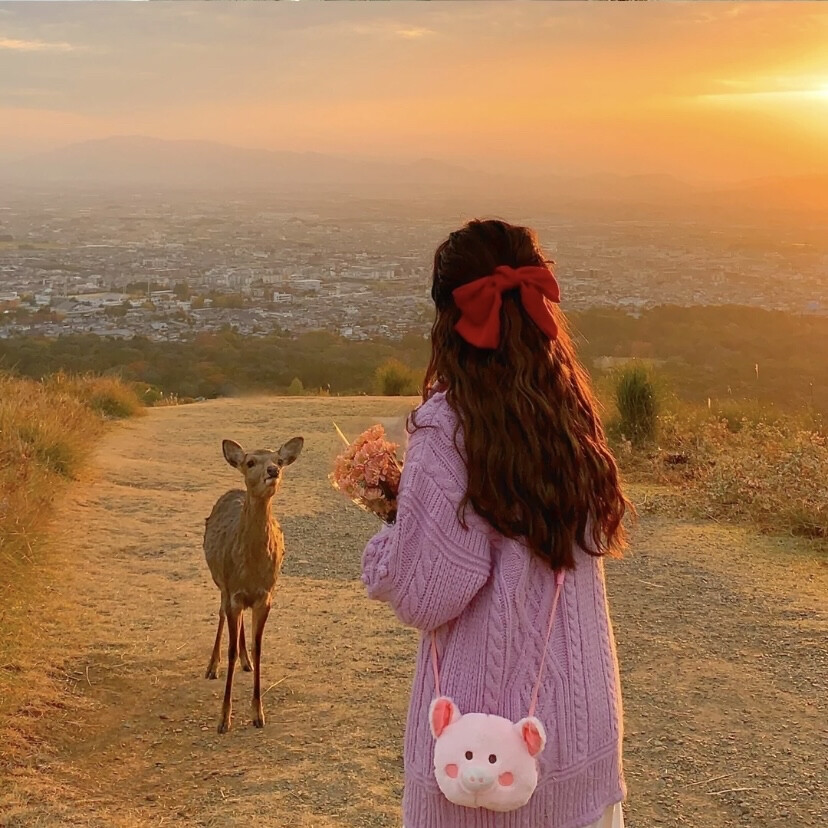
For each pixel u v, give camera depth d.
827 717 4.54
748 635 5.53
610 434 10.83
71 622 5.64
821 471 8.23
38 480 8.27
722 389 15.63
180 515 8.52
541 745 1.93
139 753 4.20
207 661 5.24
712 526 7.77
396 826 3.61
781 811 3.76
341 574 7.00
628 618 5.83
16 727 4.27
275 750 4.24
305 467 10.72
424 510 2.00
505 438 2.01
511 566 2.03
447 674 2.05
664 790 3.92
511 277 2.09
